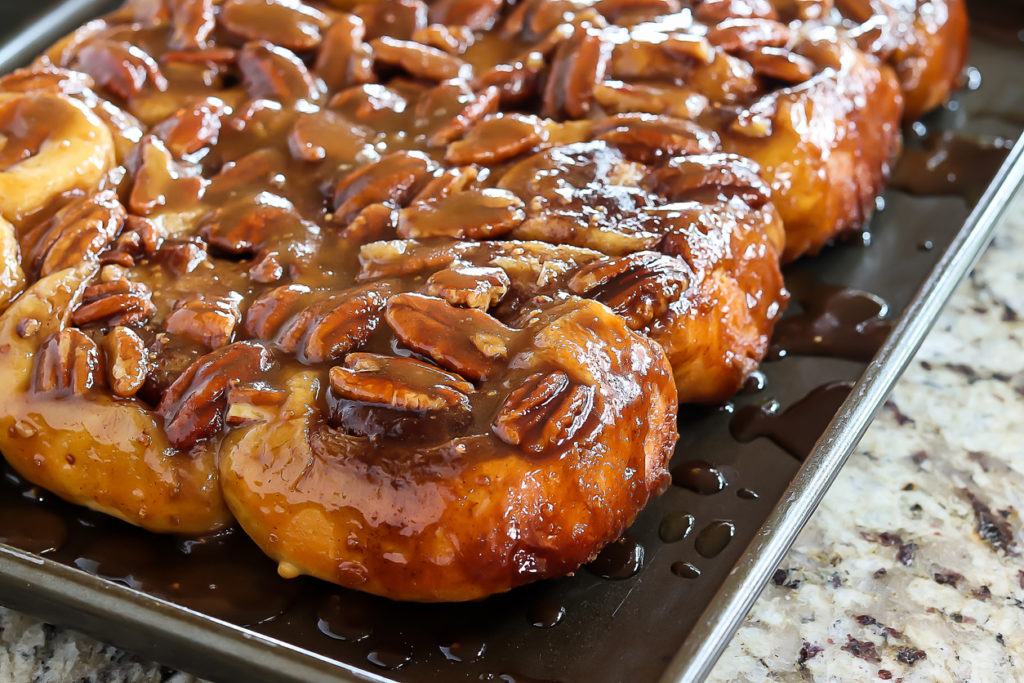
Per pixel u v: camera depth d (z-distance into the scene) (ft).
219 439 1.86
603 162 1.99
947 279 2.01
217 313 1.89
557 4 2.17
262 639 1.74
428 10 2.21
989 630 1.87
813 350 2.09
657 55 2.08
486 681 1.80
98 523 1.90
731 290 1.95
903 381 2.08
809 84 2.08
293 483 1.81
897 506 1.96
